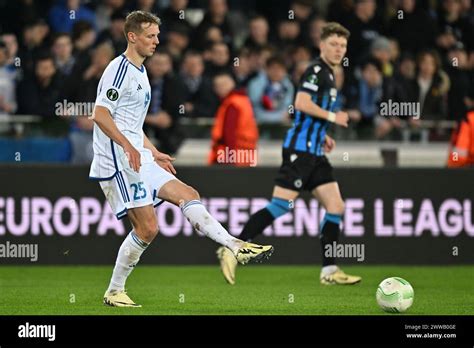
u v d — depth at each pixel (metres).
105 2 56.44
